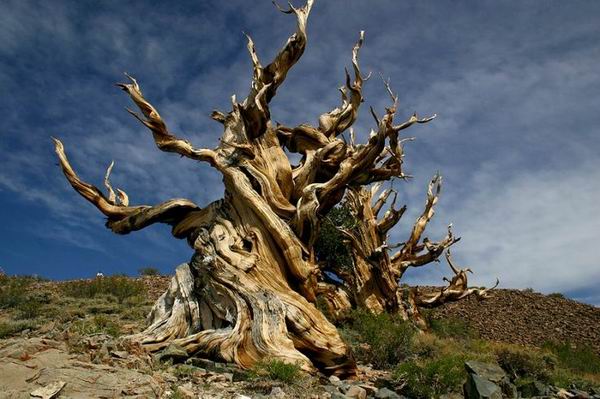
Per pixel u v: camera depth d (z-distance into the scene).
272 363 8.59
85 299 19.19
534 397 9.15
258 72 13.12
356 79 14.41
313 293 11.91
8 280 23.78
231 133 13.24
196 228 12.85
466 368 9.08
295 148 14.62
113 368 7.01
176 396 6.58
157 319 11.73
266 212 11.92
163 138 12.56
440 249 21.64
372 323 12.47
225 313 10.82
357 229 20.06
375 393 8.25
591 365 17.28
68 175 13.02
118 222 13.27
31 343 7.46
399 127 12.68
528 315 27.80
